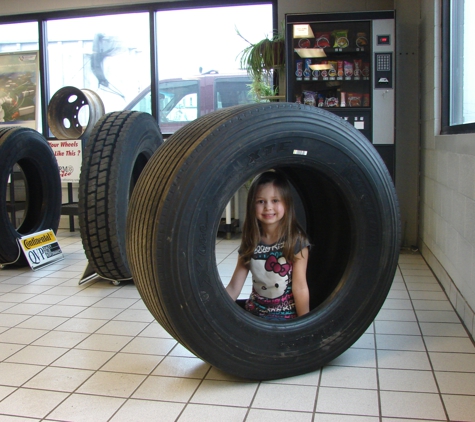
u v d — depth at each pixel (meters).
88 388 1.99
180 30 5.85
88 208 3.33
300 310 2.15
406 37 4.68
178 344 2.43
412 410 1.75
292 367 2.00
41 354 2.34
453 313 2.80
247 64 5.29
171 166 1.82
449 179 3.19
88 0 5.91
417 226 4.71
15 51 6.28
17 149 4.12
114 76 6.10
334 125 1.97
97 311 2.99
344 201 2.05
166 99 6.01
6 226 4.04
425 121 4.33
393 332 2.51
